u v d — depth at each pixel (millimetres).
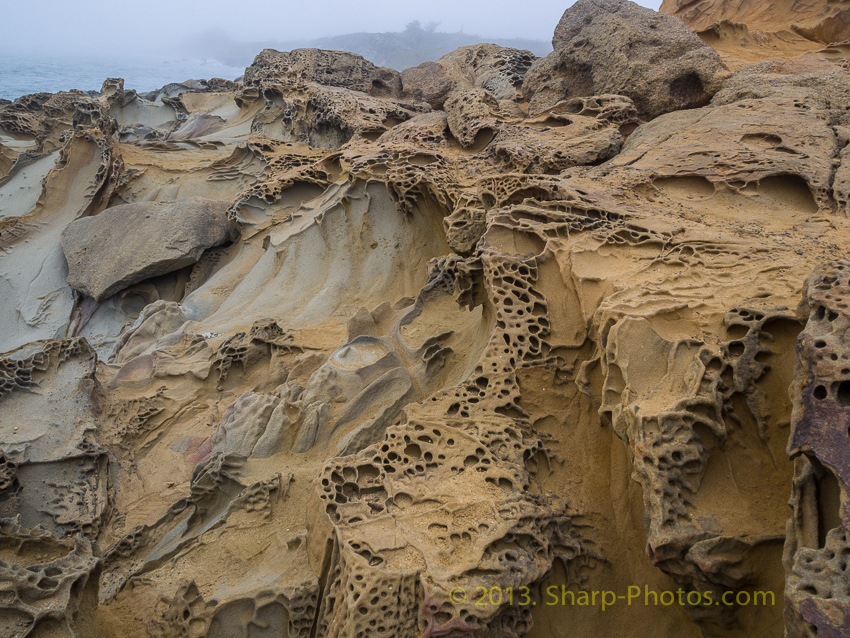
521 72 14734
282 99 15219
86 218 11188
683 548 3023
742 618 3150
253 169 12703
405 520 3477
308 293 8938
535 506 3617
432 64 16547
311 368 6605
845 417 2482
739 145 6855
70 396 6348
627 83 9828
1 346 9883
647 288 4258
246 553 4438
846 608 2074
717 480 3309
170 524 5148
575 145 8117
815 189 5875
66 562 3584
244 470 5121
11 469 5297
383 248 8797
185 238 10602
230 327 8414
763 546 3066
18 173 13750
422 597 3082
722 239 4852
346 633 3021
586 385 4234
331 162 10516
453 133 10203
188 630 3734
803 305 3271
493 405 4281
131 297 10641
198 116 17609
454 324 6289
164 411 6598
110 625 3957
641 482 3258
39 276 10859
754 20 16266
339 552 3523
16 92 37531
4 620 3119
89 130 12594
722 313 3850
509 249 5137
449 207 7879
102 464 5820
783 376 3424
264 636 3779
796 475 2707
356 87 15992
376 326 6719
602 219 5336
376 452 3971
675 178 6520
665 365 3682
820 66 9836
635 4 11062
